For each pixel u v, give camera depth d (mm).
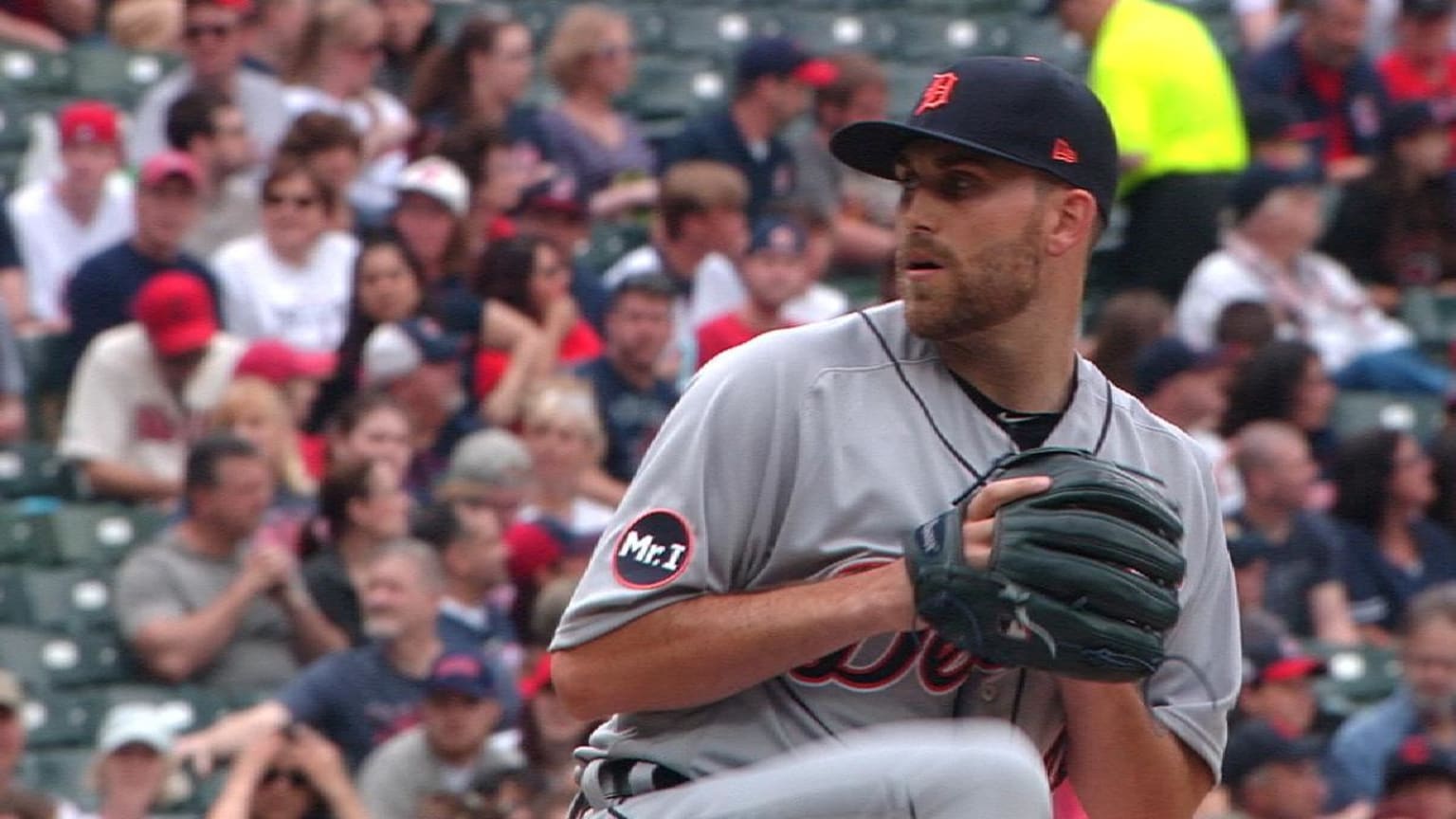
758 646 9203
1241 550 26844
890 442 9562
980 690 9766
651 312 27438
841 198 34531
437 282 27859
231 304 28375
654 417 27734
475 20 33969
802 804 9289
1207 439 28250
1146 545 8922
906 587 9016
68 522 26000
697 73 39812
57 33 37406
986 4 44219
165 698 22922
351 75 33594
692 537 9445
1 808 20141
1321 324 33062
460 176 28344
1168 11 33312
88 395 26422
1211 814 21656
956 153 9359
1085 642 8867
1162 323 28328
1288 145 33469
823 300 30906
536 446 25234
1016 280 9414
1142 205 33031
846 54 38250
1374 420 32344
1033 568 8805
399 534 23344
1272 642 23828
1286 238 32531
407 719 21438
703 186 30344
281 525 24125
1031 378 9727
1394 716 24031
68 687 23516
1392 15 40469
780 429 9539
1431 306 35281
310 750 20891
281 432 25547
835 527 9500
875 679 9617
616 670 9453
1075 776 10078
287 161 29000
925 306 9422
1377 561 28000
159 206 27422
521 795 19984
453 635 22641
